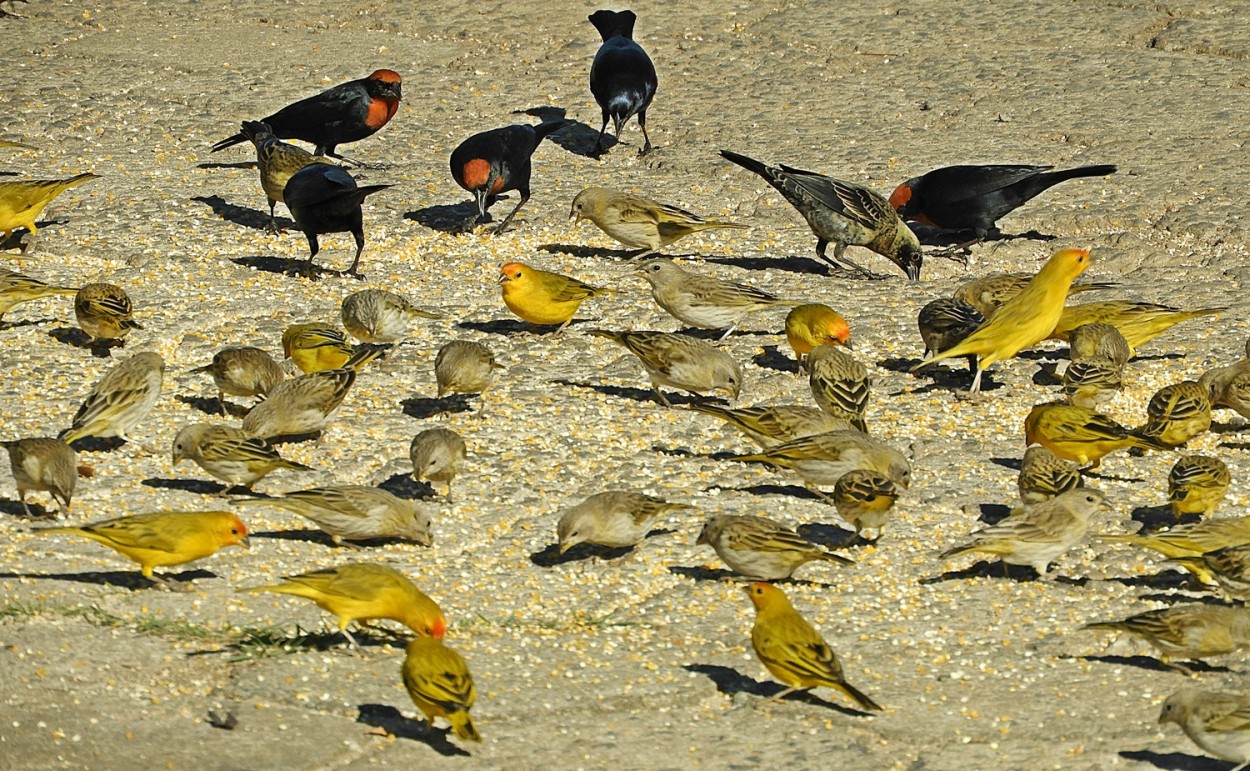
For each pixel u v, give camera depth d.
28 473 12.17
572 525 11.91
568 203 21.42
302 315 17.53
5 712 9.48
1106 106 24.48
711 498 13.42
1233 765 9.34
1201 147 22.77
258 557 11.98
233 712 9.65
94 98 24.42
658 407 15.41
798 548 11.48
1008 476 13.98
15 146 21.69
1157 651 10.88
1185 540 11.65
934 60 26.69
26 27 27.61
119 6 28.94
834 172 22.00
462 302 18.23
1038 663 10.72
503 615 11.25
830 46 27.36
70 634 10.48
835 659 9.75
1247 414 15.03
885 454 13.04
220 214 20.61
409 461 13.94
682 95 25.47
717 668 10.53
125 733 9.35
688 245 20.36
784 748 9.49
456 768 9.12
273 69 26.02
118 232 19.77
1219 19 27.94
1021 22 28.36
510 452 14.24
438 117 24.53
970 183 19.78
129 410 13.71
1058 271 15.29
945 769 9.30
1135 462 14.45
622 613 11.38
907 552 12.48
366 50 27.17
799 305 16.41
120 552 11.07
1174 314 16.56
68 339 16.53
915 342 17.27
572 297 16.89
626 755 9.34
